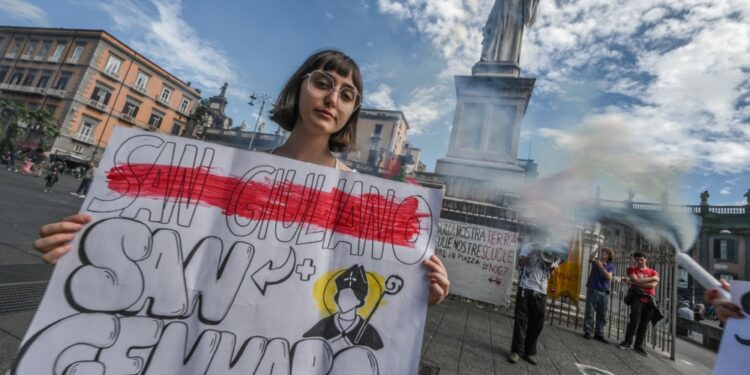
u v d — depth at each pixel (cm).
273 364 112
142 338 109
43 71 3472
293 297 120
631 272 559
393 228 134
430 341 411
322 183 137
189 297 115
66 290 109
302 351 115
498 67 1281
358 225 133
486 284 758
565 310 730
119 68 3584
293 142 157
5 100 2905
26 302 288
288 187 134
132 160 126
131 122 3669
